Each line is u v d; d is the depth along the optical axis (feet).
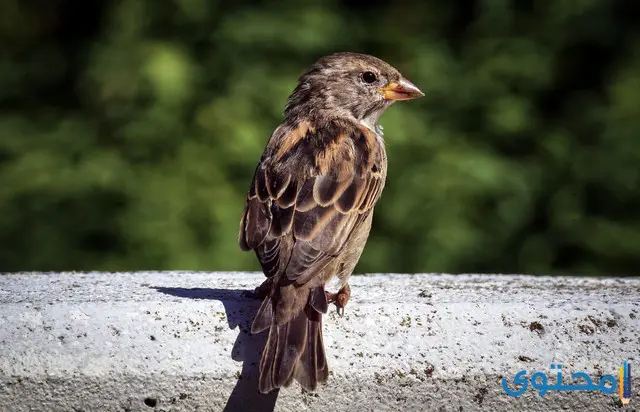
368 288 21.08
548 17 46.03
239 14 44.47
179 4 44.32
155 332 17.43
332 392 17.52
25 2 49.96
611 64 46.85
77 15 49.26
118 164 43.73
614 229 44.75
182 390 17.31
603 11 45.80
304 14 44.27
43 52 49.01
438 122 45.19
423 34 46.75
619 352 17.94
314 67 23.90
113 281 21.71
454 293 19.85
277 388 16.94
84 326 17.34
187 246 41.93
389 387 17.60
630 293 20.31
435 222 43.01
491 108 45.11
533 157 45.96
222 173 42.91
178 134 43.60
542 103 47.09
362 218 19.67
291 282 17.42
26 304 17.61
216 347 17.47
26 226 43.93
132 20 44.47
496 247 43.93
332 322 17.81
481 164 43.29
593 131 45.80
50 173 43.93
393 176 43.29
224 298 18.33
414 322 17.88
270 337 17.02
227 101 43.21
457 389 17.66
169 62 43.11
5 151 45.73
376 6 47.37
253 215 18.89
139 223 42.16
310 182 19.22
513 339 17.87
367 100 23.79
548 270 44.86
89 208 43.52
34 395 17.06
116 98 44.68
